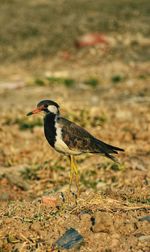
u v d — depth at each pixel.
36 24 33.56
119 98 22.22
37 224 9.05
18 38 32.03
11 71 27.52
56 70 27.66
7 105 21.34
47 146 15.80
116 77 25.47
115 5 36.12
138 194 10.50
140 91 23.30
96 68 27.75
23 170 13.96
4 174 13.50
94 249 8.40
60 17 34.53
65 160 14.62
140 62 28.64
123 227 8.83
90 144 10.08
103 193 10.73
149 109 19.95
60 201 10.35
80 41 30.98
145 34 31.89
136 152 15.35
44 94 23.27
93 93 23.38
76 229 8.91
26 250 8.58
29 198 12.23
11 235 8.95
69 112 18.94
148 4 36.22
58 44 31.08
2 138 16.75
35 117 18.84
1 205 11.42
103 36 31.47
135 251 8.23
